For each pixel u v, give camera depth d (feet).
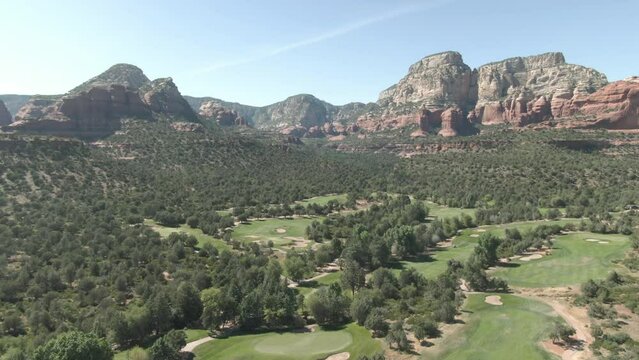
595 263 323.57
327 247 394.52
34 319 253.24
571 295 265.95
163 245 397.80
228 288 271.08
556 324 210.79
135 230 424.87
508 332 213.46
